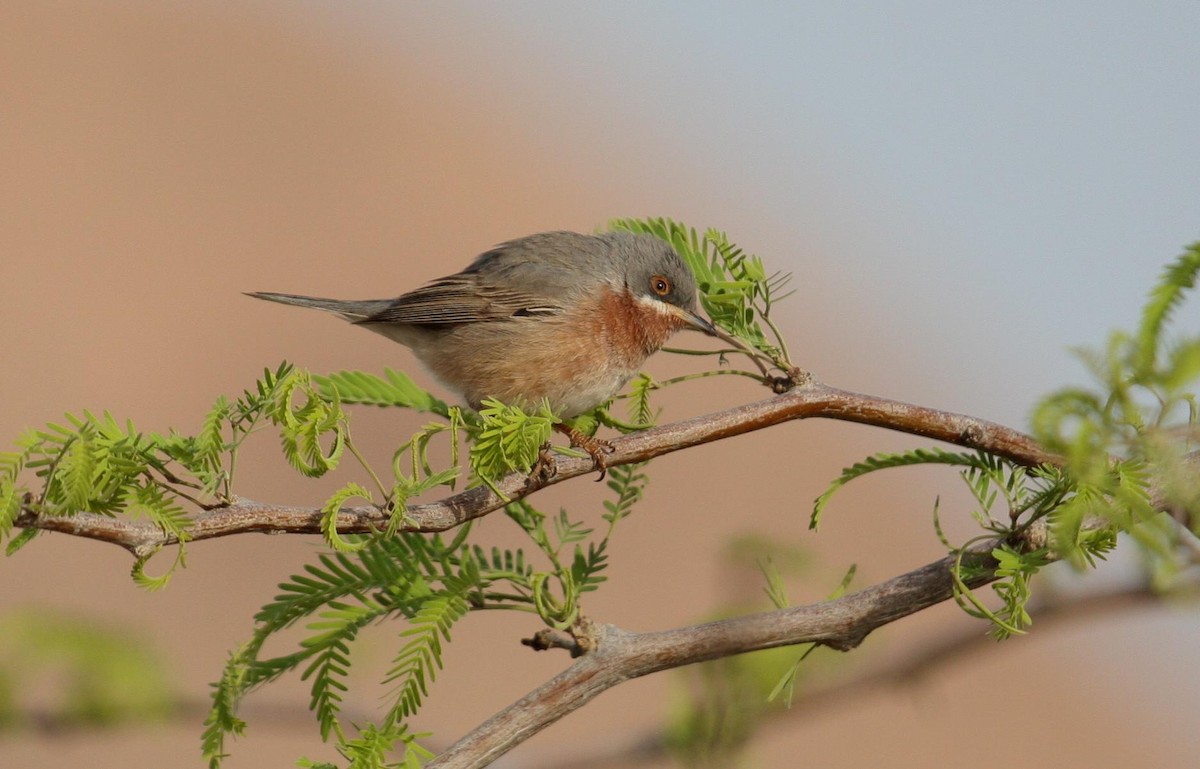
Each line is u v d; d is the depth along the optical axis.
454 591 6.30
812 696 7.85
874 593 6.55
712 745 7.71
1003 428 6.95
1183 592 6.82
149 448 5.79
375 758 5.64
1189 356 5.16
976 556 6.53
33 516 5.17
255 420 5.93
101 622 8.44
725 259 8.24
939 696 8.20
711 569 23.56
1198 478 5.37
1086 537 6.11
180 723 8.37
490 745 5.91
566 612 6.40
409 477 6.27
